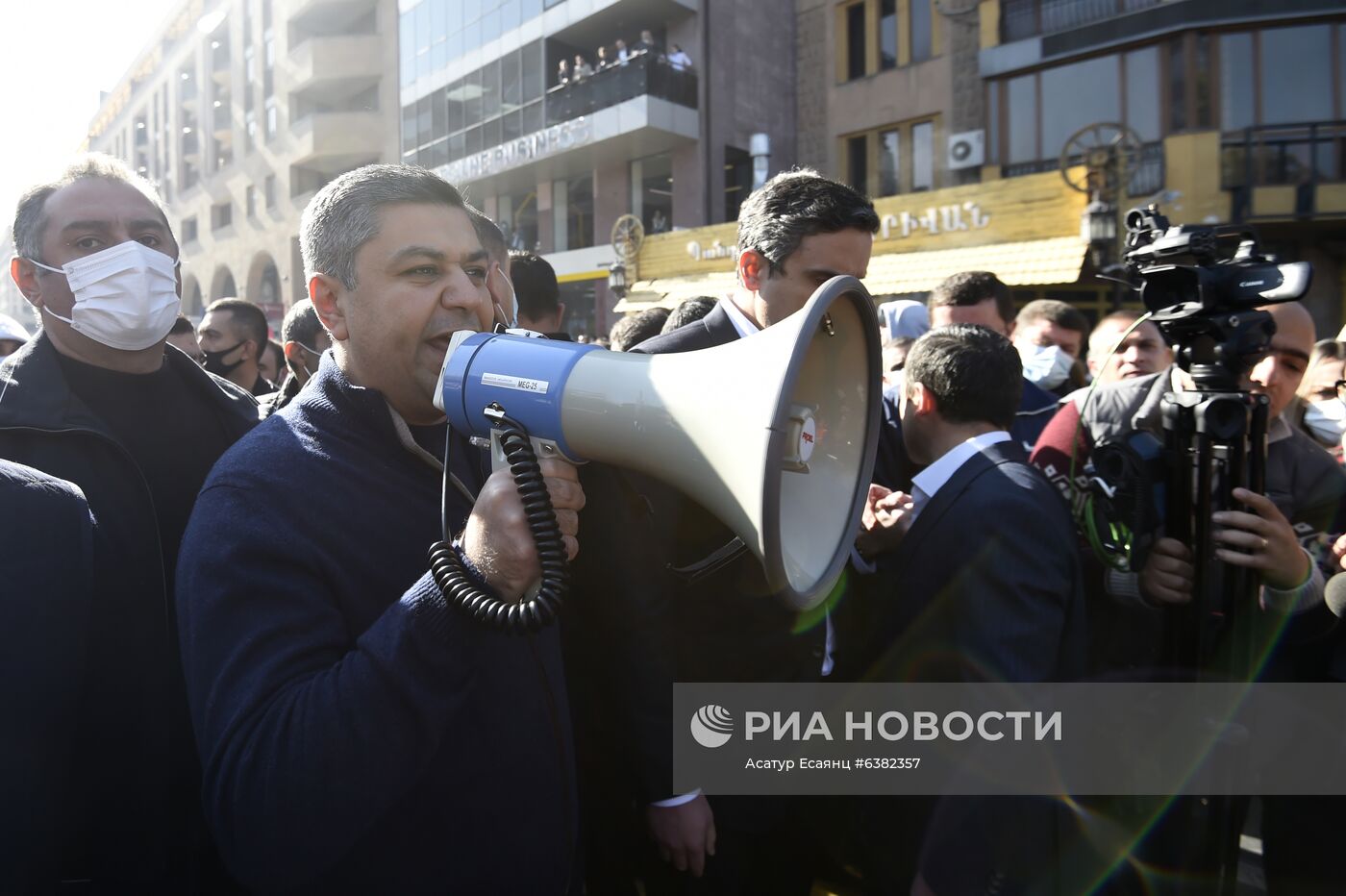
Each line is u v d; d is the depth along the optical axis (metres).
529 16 16.78
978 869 1.58
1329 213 10.66
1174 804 1.75
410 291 1.09
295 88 23.11
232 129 27.80
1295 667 1.79
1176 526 1.62
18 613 0.99
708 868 1.79
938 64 13.62
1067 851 1.69
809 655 1.84
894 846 1.84
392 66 21.45
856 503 1.00
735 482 0.80
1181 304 1.59
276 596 0.99
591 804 1.87
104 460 1.47
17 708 0.98
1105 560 1.72
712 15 15.25
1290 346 2.11
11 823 0.97
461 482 1.20
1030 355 3.72
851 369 1.02
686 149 15.41
